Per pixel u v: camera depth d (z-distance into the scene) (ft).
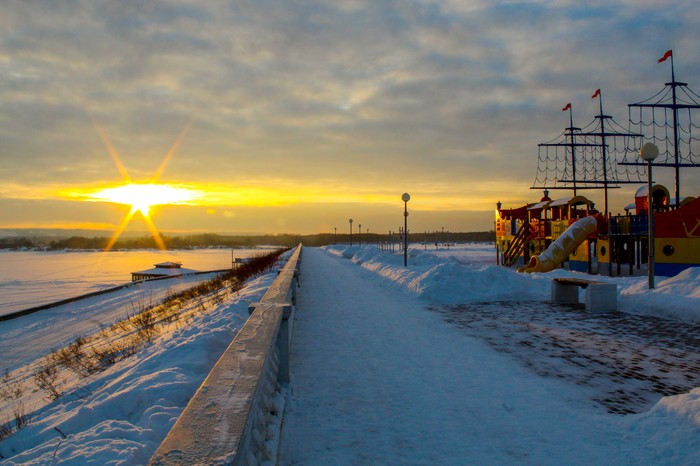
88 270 292.40
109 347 47.85
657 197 76.79
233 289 73.87
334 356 26.58
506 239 116.37
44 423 18.94
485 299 48.98
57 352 56.08
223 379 11.34
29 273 264.72
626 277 65.31
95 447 12.73
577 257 84.33
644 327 34.45
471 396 19.88
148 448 13.20
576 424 16.80
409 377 22.59
